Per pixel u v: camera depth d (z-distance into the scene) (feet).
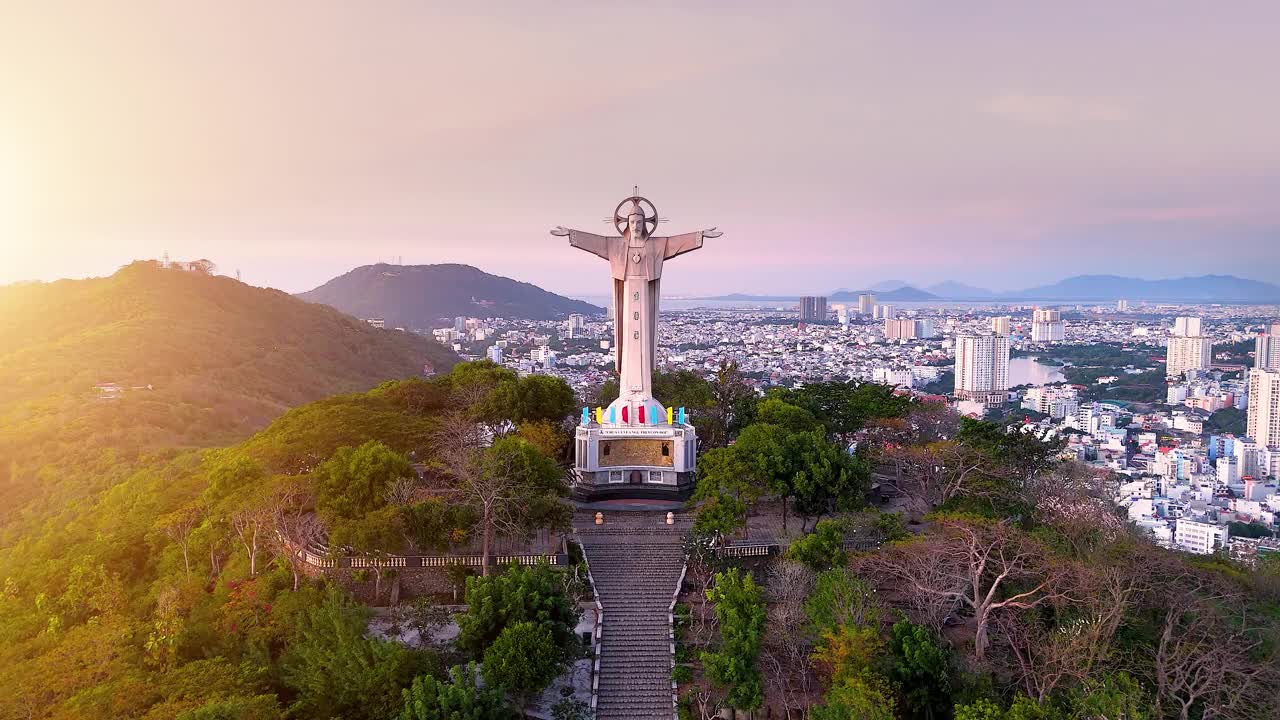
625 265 294.46
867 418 330.13
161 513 252.01
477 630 181.37
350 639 175.11
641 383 295.48
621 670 189.67
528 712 179.73
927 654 171.73
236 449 289.94
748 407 332.60
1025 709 161.58
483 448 248.52
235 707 147.84
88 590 217.15
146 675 168.96
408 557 213.66
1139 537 223.30
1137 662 177.17
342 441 256.73
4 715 151.53
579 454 285.43
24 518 388.37
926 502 269.64
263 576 209.67
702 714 174.91
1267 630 174.81
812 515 247.29
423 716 155.94
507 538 225.97
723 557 219.00
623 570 223.71
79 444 458.50
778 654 191.72
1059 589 187.52
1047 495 253.24
